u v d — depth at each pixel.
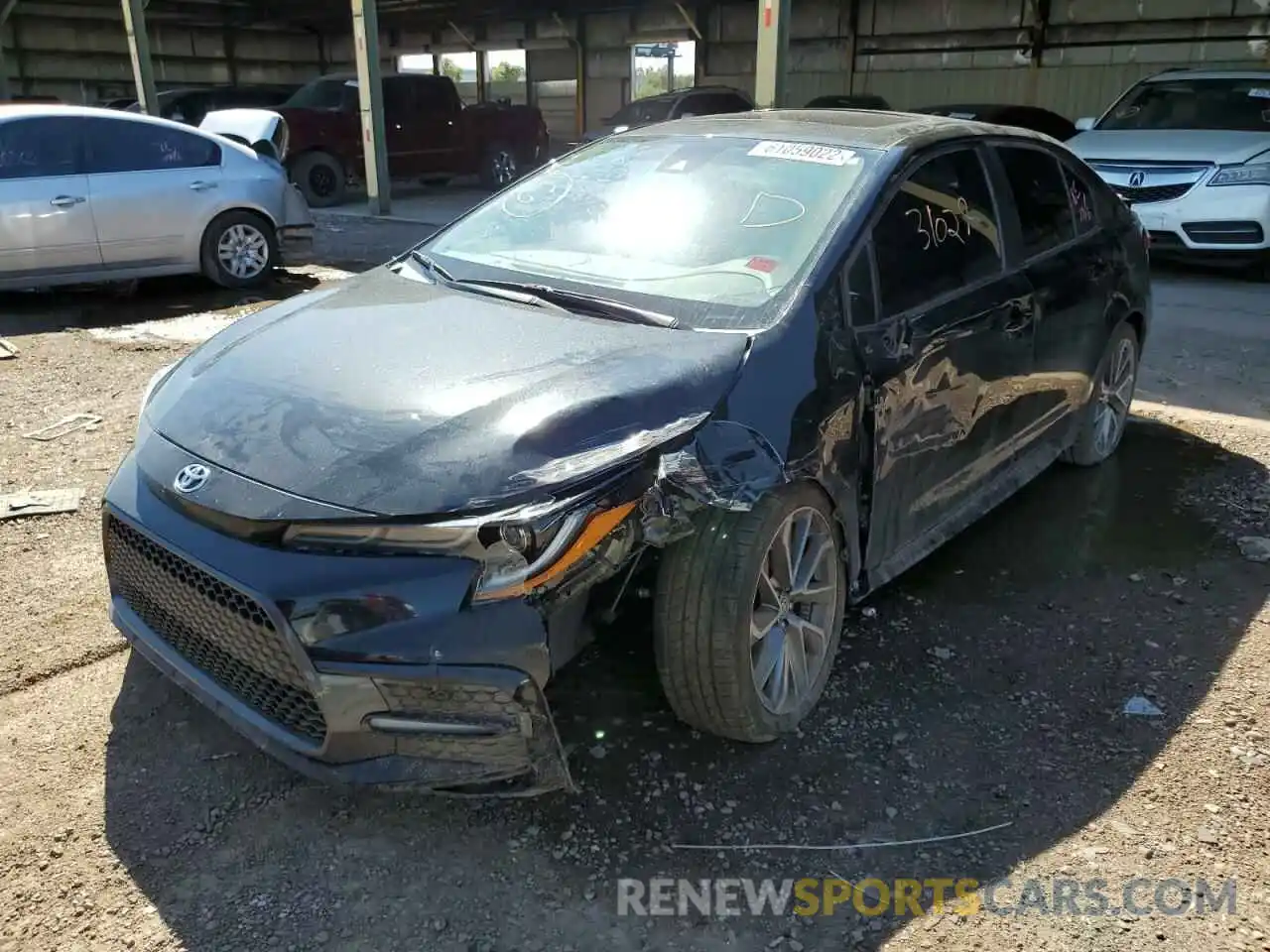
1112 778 2.80
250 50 28.86
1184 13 17.14
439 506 2.28
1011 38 19.06
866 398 2.99
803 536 2.83
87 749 2.84
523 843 2.53
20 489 4.53
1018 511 4.55
